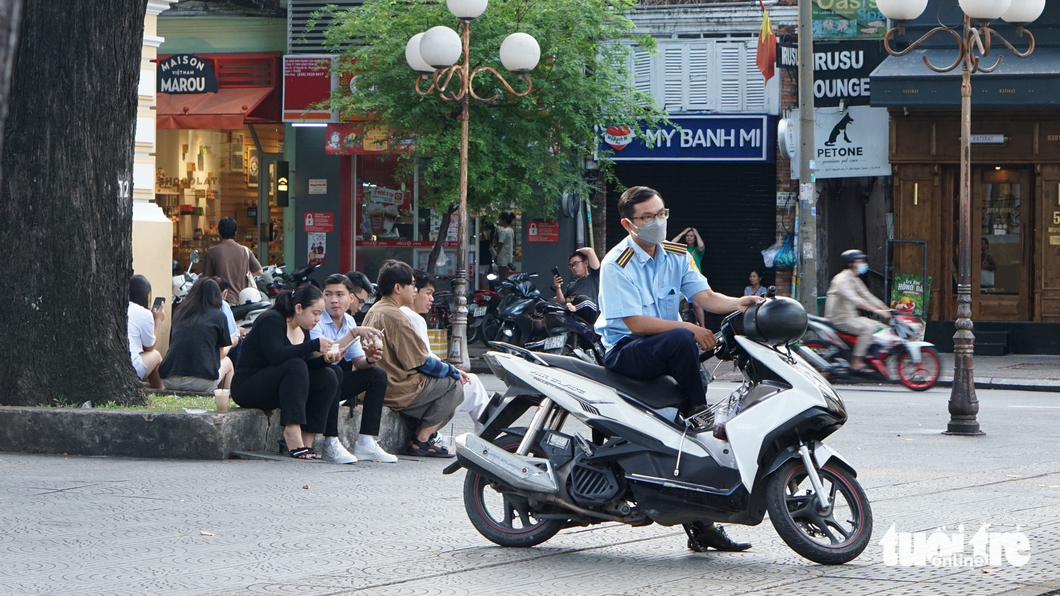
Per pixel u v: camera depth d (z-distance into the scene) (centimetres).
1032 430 1294
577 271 1728
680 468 620
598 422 634
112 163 1095
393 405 1052
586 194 2267
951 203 2297
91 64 1076
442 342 1873
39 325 1067
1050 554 648
